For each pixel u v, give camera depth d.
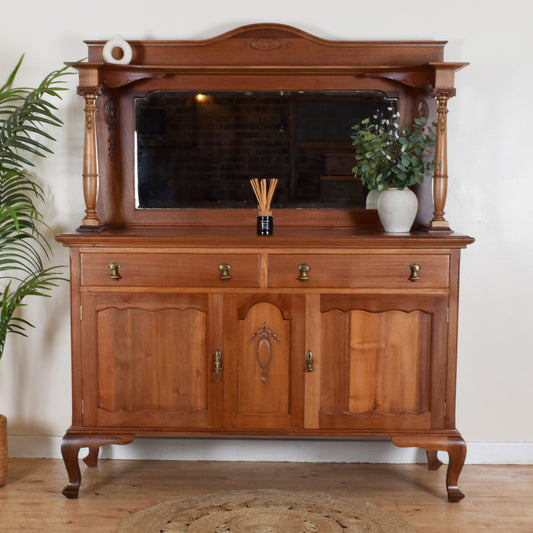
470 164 3.15
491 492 2.93
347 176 3.15
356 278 2.76
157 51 3.05
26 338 3.26
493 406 3.24
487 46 3.10
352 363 2.79
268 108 3.13
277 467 3.18
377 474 3.11
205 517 2.67
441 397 2.79
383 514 2.71
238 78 3.11
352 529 2.58
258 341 2.79
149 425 2.82
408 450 3.23
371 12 3.10
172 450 3.25
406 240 2.72
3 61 3.14
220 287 2.77
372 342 2.78
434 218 2.85
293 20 3.11
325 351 2.79
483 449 3.24
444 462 3.21
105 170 3.12
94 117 2.85
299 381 2.80
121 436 2.82
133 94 3.11
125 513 2.71
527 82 3.11
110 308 2.79
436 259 2.75
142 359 2.80
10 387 3.28
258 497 2.85
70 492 2.83
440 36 3.10
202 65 3.05
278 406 2.81
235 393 2.80
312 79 3.10
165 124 3.14
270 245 2.74
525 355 3.22
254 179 3.04
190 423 2.82
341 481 3.02
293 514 2.69
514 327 3.21
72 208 3.21
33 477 3.05
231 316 2.78
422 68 2.89
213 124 3.14
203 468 3.16
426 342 2.79
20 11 3.12
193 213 3.16
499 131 3.13
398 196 2.88
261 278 2.76
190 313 2.78
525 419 3.24
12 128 2.87
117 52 3.04
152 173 3.16
